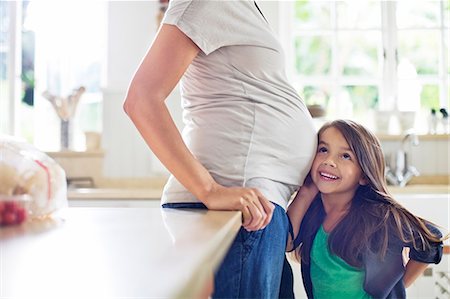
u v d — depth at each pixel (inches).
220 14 33.7
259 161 35.4
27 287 14.0
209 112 35.9
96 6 111.0
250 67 35.5
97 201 85.0
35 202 25.8
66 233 22.3
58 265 16.2
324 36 108.9
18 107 111.4
